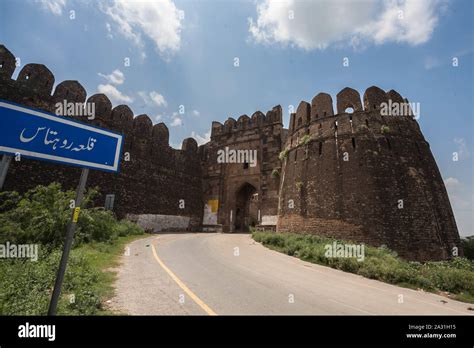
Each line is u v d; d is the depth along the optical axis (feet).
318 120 71.05
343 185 59.62
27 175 55.42
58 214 35.40
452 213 62.18
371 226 53.47
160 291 18.54
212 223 106.83
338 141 64.28
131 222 70.13
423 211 54.95
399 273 29.48
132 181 79.71
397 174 57.72
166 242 52.26
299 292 21.33
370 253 40.45
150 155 88.38
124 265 27.14
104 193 70.49
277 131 100.48
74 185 63.16
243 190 112.47
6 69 56.39
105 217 46.52
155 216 86.28
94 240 39.14
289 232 67.21
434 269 31.94
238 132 111.86
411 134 64.69
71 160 9.96
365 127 62.08
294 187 70.59
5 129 8.73
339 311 17.16
